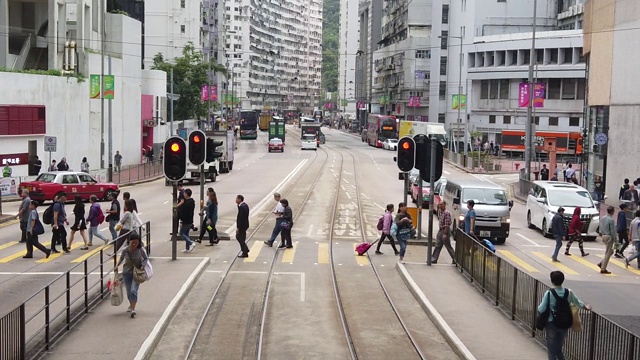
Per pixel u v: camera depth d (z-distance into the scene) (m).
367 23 182.50
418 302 18.75
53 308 16.25
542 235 32.75
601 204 42.69
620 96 42.88
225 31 186.00
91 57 56.34
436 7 111.81
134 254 15.62
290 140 129.25
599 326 12.05
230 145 64.62
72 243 26.30
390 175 62.47
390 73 136.25
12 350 11.80
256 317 16.97
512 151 86.88
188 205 24.72
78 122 54.12
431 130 81.75
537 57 87.50
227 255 24.73
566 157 76.25
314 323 16.59
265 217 35.34
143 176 57.25
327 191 48.53
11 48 58.00
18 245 26.06
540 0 95.88
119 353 13.19
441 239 23.67
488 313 17.14
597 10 47.31
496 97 92.12
